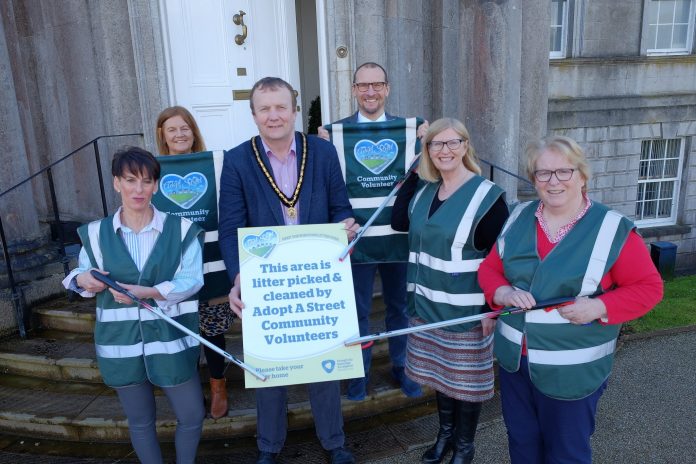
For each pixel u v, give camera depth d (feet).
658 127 28.25
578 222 6.66
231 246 8.38
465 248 8.04
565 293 6.53
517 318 7.00
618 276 6.50
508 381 7.38
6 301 13.25
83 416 10.91
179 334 7.73
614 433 10.87
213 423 10.63
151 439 8.17
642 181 29.37
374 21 15.57
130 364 7.54
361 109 10.94
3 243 12.91
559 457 6.91
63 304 14.12
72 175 17.58
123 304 7.50
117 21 14.92
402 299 11.09
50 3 16.15
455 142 7.94
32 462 10.26
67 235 16.97
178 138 10.19
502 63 14.66
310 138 8.71
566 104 26.78
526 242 6.91
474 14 14.69
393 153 10.11
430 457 9.54
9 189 13.03
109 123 15.79
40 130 17.90
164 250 7.55
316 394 9.06
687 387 12.75
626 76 27.66
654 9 28.19
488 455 10.12
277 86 7.92
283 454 10.21
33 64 17.22
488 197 7.95
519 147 19.76
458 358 8.34
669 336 15.90
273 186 8.35
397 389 11.56
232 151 8.60
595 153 27.78
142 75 14.90
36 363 12.31
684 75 28.40
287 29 16.30
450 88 18.39
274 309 7.75
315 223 8.52
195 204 9.68
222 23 15.64
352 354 7.69
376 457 10.07
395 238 10.29
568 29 26.91
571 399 6.66
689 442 10.49
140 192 7.21
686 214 29.73
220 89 15.93
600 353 6.66
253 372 7.43
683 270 28.43
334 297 7.86
